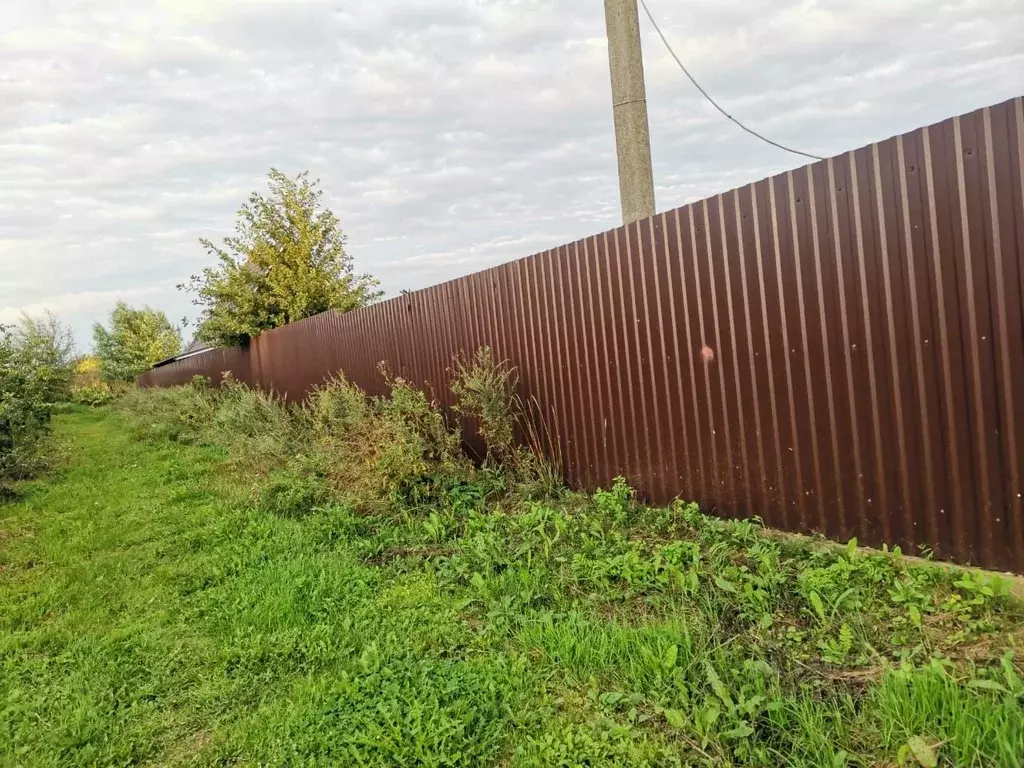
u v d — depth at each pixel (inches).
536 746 94.1
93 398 1232.8
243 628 146.2
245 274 637.3
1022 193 109.1
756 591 119.5
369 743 95.2
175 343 1833.2
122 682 129.6
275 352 525.7
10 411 330.3
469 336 270.4
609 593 135.5
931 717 82.8
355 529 209.8
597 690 105.8
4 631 159.5
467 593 150.4
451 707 100.9
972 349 117.9
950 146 117.5
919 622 102.3
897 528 133.2
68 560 211.8
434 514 198.2
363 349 367.9
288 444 350.3
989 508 118.4
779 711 88.1
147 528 241.6
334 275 684.7
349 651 130.9
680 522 170.7
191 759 105.2
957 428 121.5
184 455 416.5
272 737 105.3
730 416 167.2
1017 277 111.0
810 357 145.6
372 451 252.8
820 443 146.0
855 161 132.7
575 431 220.5
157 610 165.5
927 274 122.9
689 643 107.7
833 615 110.0
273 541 203.0
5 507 293.7
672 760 87.0
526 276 235.5
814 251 142.1
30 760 106.3
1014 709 78.2
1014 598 105.7
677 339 179.9
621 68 251.8
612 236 198.2
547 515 182.9
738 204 158.6
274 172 680.4
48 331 874.8
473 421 268.8
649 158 254.2
